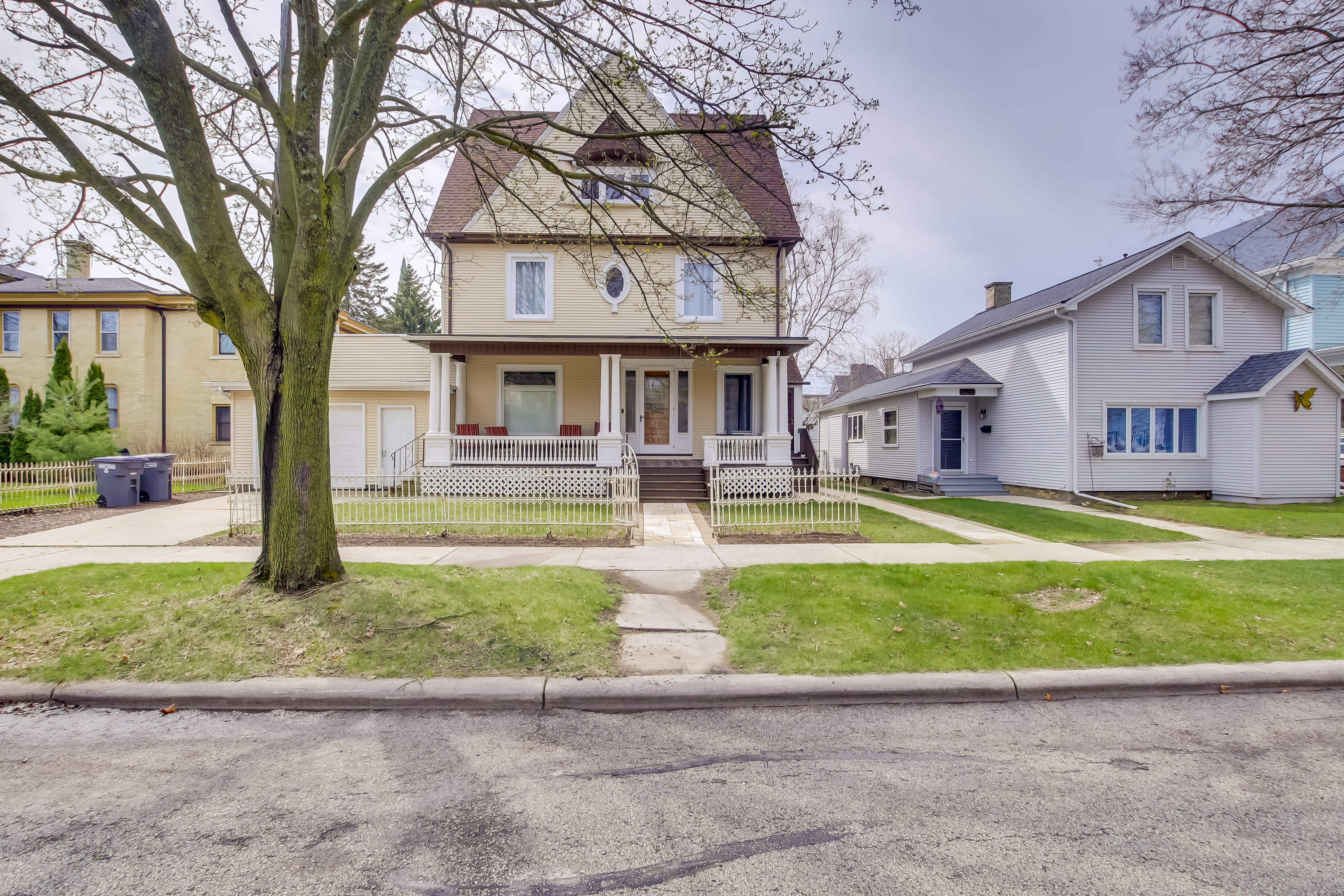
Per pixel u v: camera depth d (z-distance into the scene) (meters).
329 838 2.87
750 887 2.54
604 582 7.19
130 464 14.08
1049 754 3.77
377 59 6.16
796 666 4.92
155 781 3.40
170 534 10.28
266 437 5.85
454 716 4.30
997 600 6.41
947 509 14.29
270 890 2.52
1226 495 15.51
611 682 4.58
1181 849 2.81
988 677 4.73
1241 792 3.32
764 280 16.58
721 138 14.04
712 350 15.51
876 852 2.78
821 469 17.22
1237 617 5.91
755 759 3.69
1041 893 2.52
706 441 15.77
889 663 4.98
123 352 22.09
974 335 19.38
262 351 5.82
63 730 4.03
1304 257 17.61
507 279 16.83
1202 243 15.67
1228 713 4.38
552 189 16.33
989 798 3.26
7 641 5.13
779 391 16.14
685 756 3.73
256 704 4.39
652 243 9.52
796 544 9.80
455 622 5.53
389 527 10.70
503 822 3.01
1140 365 15.98
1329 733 4.05
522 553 8.95
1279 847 2.83
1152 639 5.45
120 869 2.64
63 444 17.06
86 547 9.15
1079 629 5.68
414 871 2.63
